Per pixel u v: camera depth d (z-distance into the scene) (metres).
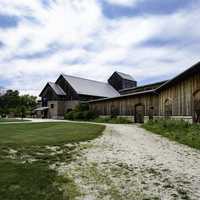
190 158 6.66
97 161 6.24
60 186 4.22
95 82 47.84
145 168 5.55
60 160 6.33
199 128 11.02
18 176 4.63
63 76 42.75
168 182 4.53
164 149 8.09
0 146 8.21
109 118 27.67
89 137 10.84
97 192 3.98
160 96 20.36
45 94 45.62
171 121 13.79
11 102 65.50
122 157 6.76
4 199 3.52
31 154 7.00
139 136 11.70
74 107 37.66
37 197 3.63
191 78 14.15
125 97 26.91
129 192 4.00
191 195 3.88
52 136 11.08
